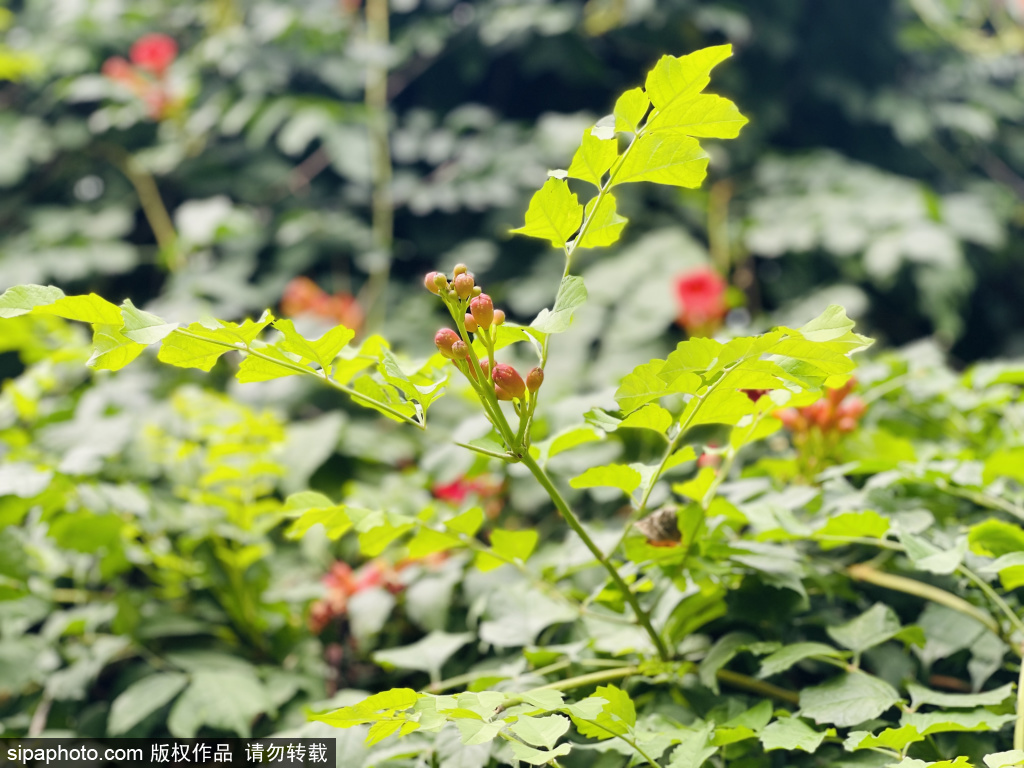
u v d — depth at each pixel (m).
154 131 3.02
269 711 1.06
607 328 2.26
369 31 3.07
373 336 0.79
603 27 2.92
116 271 2.73
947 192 3.21
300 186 2.96
